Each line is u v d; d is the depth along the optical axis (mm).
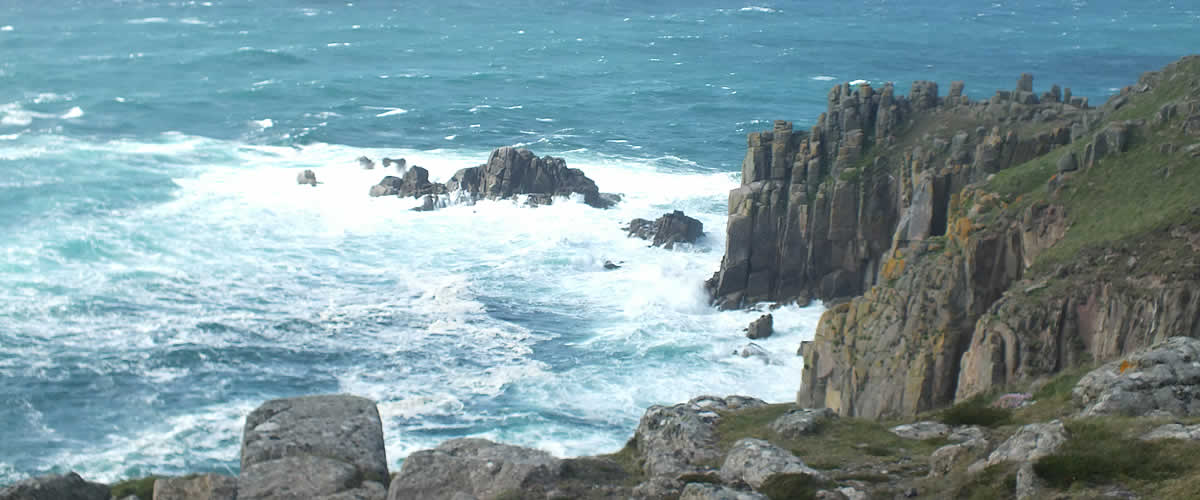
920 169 77375
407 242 97125
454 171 124312
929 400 51000
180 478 19359
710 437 26703
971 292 52406
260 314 79125
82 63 190500
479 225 101750
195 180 116875
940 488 21109
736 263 83562
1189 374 25516
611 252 95312
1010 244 53188
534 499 19891
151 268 87750
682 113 168250
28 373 68000
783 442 26484
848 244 81812
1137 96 70938
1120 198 53188
